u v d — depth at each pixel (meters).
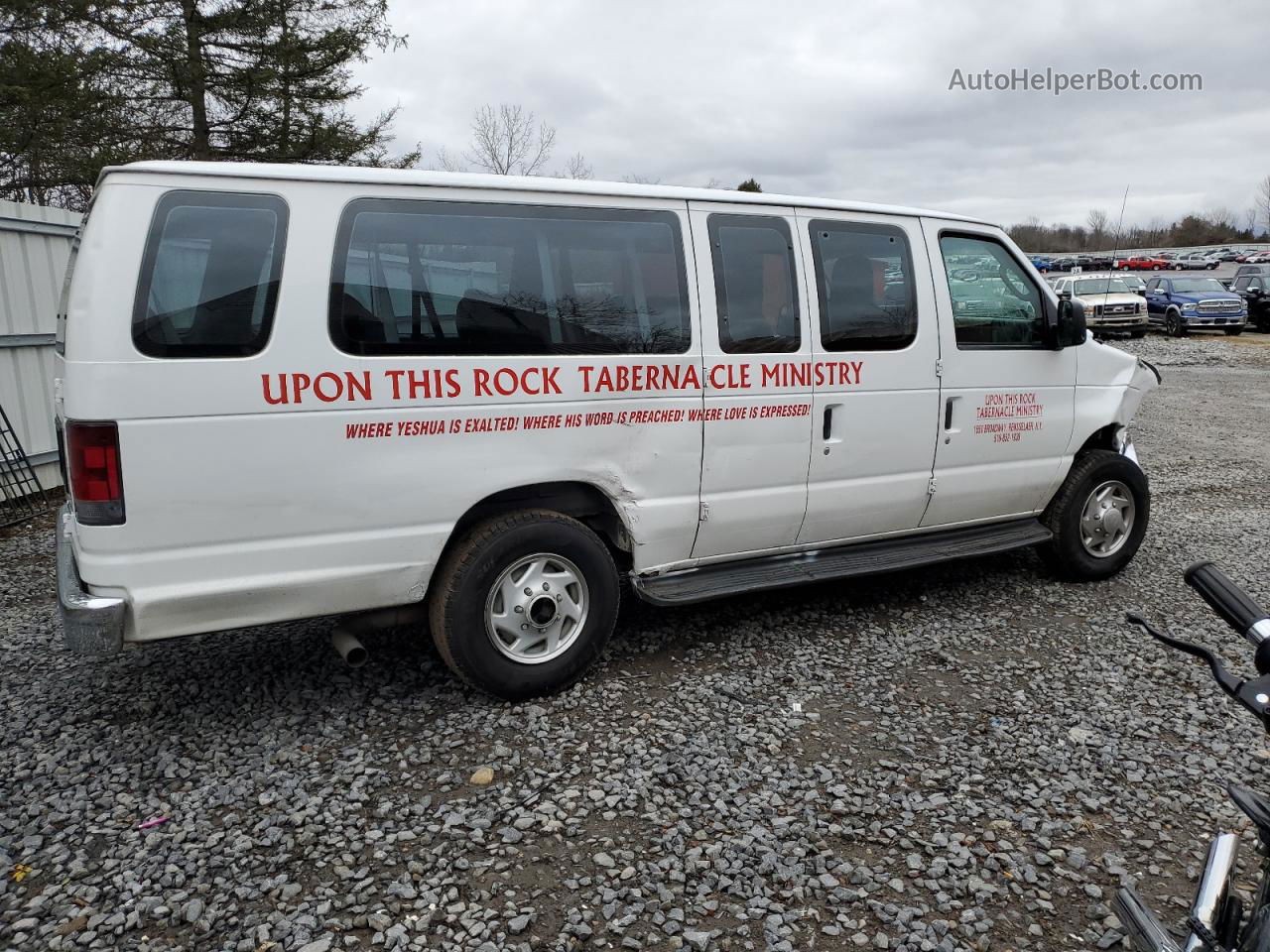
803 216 4.55
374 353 3.53
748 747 3.66
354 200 3.51
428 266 3.64
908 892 2.81
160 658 4.52
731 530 4.48
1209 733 3.85
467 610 3.78
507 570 3.88
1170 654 4.66
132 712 3.95
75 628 3.20
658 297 4.14
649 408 4.12
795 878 2.86
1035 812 3.24
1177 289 26.70
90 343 3.11
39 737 3.73
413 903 2.73
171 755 3.56
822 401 4.57
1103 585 5.73
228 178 3.31
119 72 13.84
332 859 2.94
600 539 4.09
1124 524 5.78
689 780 3.40
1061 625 5.05
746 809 3.21
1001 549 5.17
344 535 3.56
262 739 3.71
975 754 3.63
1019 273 5.31
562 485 4.14
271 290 3.35
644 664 4.45
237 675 4.32
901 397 4.83
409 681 4.24
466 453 3.73
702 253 4.25
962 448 5.09
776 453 4.48
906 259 4.86
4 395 7.68
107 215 3.15
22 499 7.66
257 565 3.43
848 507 4.78
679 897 2.77
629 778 3.41
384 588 3.69
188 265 3.23
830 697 4.12
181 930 2.63
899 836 3.09
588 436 3.99
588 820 3.16
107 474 3.15
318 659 4.49
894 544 5.11
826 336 4.57
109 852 2.97
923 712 3.99
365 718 3.89
